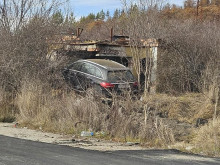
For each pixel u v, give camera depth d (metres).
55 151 6.55
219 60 14.70
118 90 12.01
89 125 9.05
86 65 13.11
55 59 13.12
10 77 11.96
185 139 8.81
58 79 12.11
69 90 11.50
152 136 8.44
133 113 9.34
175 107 12.19
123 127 8.69
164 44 16.17
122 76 12.52
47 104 10.12
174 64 16.02
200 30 19.16
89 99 9.63
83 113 9.29
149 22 16.17
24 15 13.88
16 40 12.52
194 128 10.00
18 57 12.17
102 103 9.59
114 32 22.78
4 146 6.80
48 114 9.77
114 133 8.67
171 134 8.30
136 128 8.78
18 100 10.92
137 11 16.42
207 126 8.98
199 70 15.77
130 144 7.88
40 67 12.34
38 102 10.34
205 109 11.84
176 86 15.75
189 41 16.42
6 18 13.69
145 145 7.85
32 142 7.39
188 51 16.22
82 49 15.84
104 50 16.86
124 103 9.61
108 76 12.27
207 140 7.93
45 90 11.03
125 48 17.34
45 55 12.85
